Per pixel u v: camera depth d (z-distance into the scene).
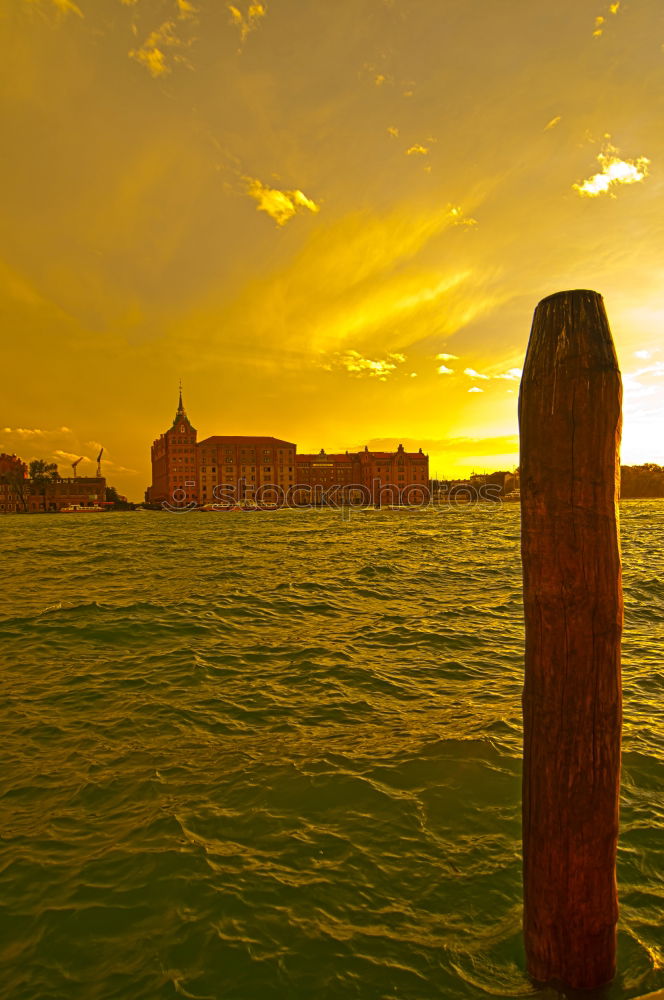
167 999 3.54
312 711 8.15
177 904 4.32
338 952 3.87
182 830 5.24
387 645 11.74
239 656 10.98
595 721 2.77
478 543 38.84
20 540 49.59
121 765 6.54
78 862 4.81
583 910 2.90
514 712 7.95
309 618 14.42
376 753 6.74
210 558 30.58
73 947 3.95
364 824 5.32
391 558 29.27
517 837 5.10
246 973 3.72
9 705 8.47
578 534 2.72
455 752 6.70
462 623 13.74
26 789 6.02
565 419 2.71
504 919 4.12
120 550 36.81
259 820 5.41
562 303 2.79
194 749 6.95
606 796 2.84
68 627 13.40
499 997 3.38
